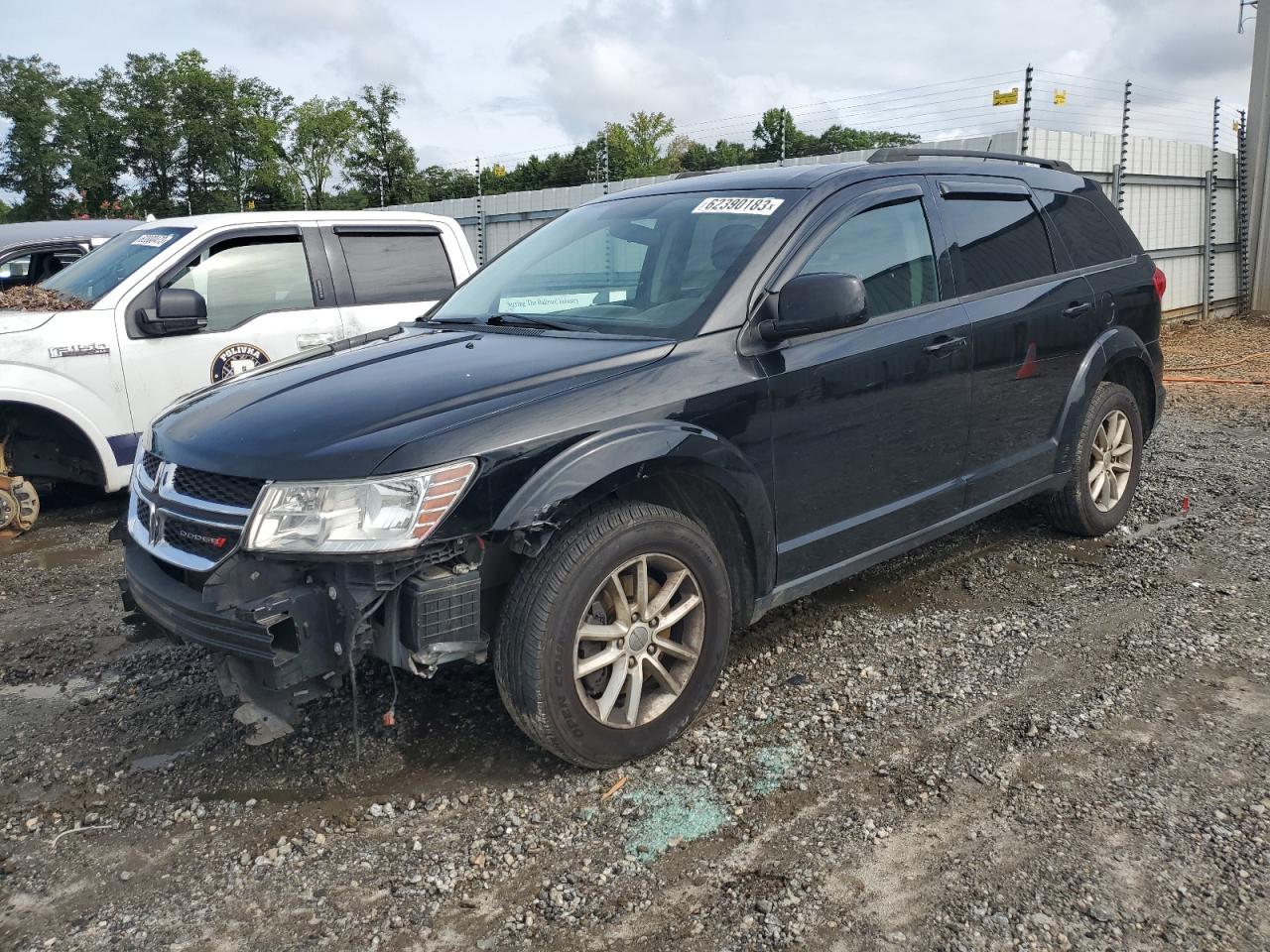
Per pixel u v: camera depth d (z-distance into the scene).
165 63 58.97
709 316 3.29
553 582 2.79
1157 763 2.98
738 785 2.95
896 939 2.28
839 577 3.73
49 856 2.74
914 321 3.82
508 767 3.10
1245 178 17.92
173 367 6.12
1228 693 3.41
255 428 2.88
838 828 2.72
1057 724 3.24
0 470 5.93
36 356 5.68
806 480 3.46
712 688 3.28
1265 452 7.12
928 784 2.91
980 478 4.22
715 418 3.14
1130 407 5.10
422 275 7.14
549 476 2.76
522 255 4.34
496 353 3.28
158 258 6.18
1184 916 2.31
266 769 3.15
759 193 3.76
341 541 2.58
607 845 2.69
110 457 5.97
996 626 4.07
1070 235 4.81
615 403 2.95
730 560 3.39
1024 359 4.32
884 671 3.69
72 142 58.00
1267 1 16.94
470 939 2.35
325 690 2.73
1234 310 18.42
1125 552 4.90
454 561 2.70
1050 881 2.46
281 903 2.51
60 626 4.51
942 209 4.12
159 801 2.99
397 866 2.64
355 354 3.54
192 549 2.85
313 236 6.70
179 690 3.76
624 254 3.82
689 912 2.41
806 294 3.18
